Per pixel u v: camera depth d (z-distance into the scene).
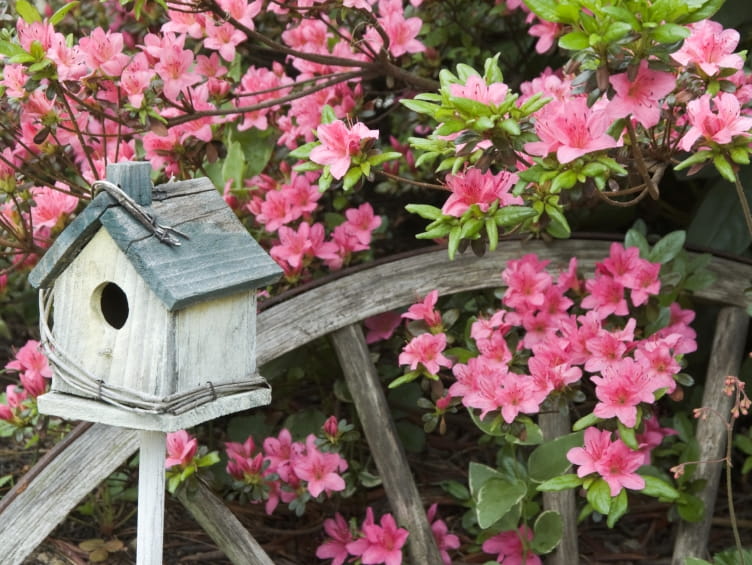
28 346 2.90
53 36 2.52
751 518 3.20
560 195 2.42
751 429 3.02
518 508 2.75
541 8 2.08
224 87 3.00
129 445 2.58
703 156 2.25
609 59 2.09
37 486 2.54
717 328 2.94
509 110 2.21
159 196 2.08
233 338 2.11
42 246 3.13
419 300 2.83
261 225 3.25
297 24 3.20
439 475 3.37
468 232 2.37
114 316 2.12
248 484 2.86
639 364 2.46
